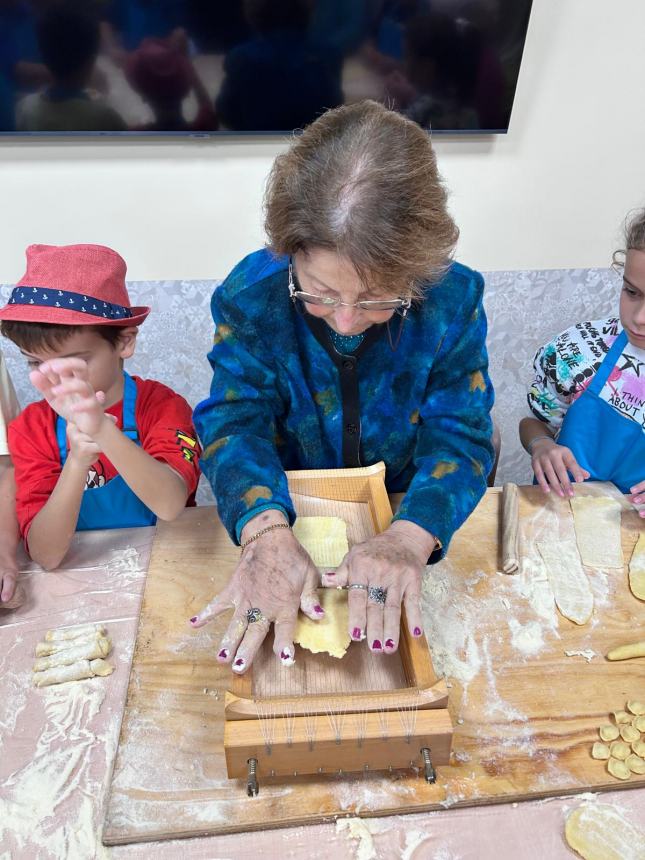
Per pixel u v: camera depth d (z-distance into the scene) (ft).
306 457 3.72
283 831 2.39
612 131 6.58
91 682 2.91
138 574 3.44
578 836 2.38
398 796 2.47
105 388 3.71
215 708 2.77
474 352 3.26
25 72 5.59
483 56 5.84
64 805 2.48
